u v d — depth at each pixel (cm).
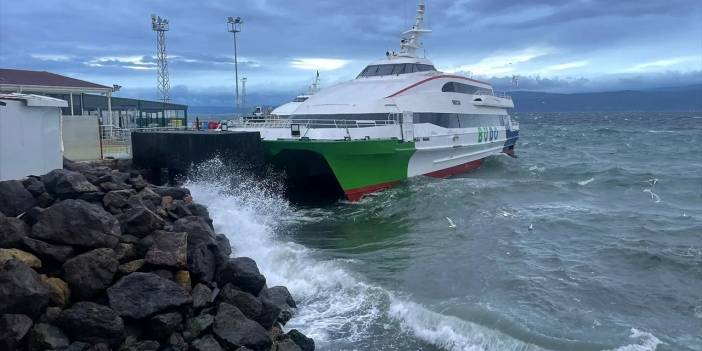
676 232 1802
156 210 1327
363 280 1329
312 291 1263
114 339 834
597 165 3672
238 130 2334
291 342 945
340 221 2047
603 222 1964
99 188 1288
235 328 931
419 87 2589
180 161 2062
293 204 2325
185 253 1048
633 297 1230
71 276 902
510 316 1099
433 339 1026
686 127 10269
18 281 819
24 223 988
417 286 1295
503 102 3466
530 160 4212
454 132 2717
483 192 2438
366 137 2248
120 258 987
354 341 1026
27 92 2620
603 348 968
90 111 3303
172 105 3800
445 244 1697
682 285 1312
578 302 1195
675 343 1005
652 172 3334
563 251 1592
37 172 1346
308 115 2505
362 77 2806
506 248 1625
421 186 2481
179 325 920
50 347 788
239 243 1557
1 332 780
